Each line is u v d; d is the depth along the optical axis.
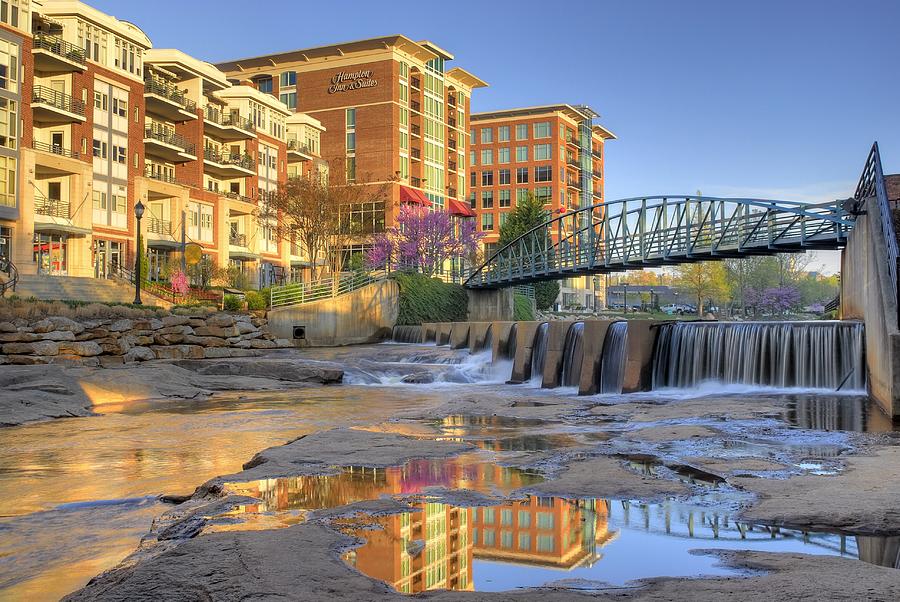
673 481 9.90
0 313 35.22
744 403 19.11
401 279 58.28
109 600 5.23
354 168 91.50
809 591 5.31
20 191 49.41
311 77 94.19
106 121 57.41
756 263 118.81
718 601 5.17
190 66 66.44
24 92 50.06
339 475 10.64
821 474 10.08
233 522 8.06
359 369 33.88
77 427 18.83
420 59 97.50
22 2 50.06
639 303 174.12
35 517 9.91
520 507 8.66
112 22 57.44
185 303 50.03
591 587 5.80
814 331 22.31
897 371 15.80
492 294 67.94
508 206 130.50
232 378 30.84
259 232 76.94
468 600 5.32
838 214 32.31
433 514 8.38
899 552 6.64
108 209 57.22
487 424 17.06
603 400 22.77
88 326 37.91
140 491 11.45
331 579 5.70
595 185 148.12
